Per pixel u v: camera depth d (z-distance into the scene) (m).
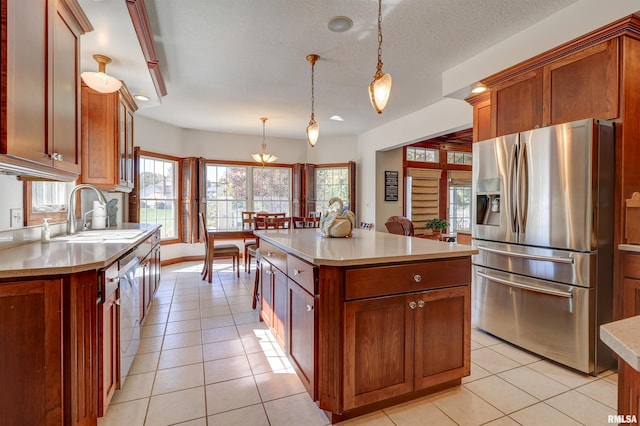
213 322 3.02
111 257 1.64
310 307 1.70
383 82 2.21
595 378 2.06
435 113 4.59
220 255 4.72
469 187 7.29
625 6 2.02
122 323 1.91
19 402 1.35
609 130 2.12
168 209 5.82
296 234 2.77
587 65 2.20
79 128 1.99
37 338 1.36
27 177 1.94
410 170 6.62
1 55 1.22
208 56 3.11
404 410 1.74
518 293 2.48
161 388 1.95
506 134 2.78
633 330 0.81
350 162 6.46
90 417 1.50
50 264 1.43
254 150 6.63
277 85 3.89
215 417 1.68
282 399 1.84
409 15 2.45
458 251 1.83
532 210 2.36
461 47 2.95
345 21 2.53
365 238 2.44
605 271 2.14
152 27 2.59
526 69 2.58
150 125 5.36
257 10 2.37
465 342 1.91
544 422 1.64
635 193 2.11
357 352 1.62
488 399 1.84
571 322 2.15
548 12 2.42
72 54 1.89
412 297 1.74
